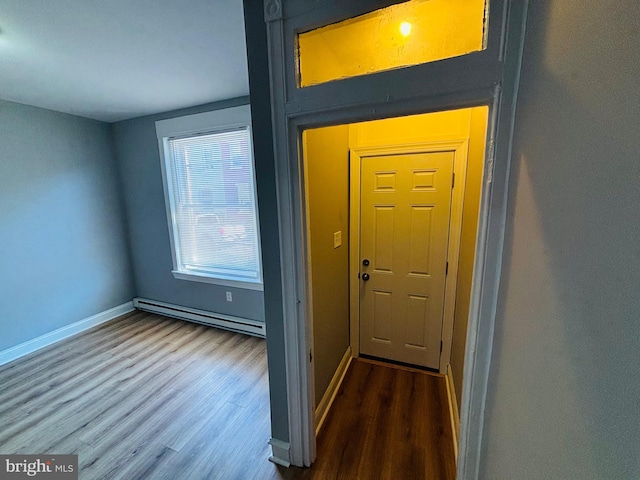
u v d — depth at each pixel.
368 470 1.56
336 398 2.15
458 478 1.16
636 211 0.33
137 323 3.41
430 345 2.48
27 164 2.76
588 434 0.43
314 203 1.68
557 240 0.55
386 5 0.95
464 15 0.94
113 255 3.51
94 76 2.09
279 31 1.10
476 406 1.03
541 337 0.60
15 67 1.90
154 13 1.38
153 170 3.27
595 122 0.43
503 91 0.84
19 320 2.74
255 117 1.23
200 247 3.26
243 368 2.51
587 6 0.47
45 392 2.21
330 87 1.06
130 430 1.84
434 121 2.17
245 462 1.61
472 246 1.60
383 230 2.46
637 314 0.32
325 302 1.95
